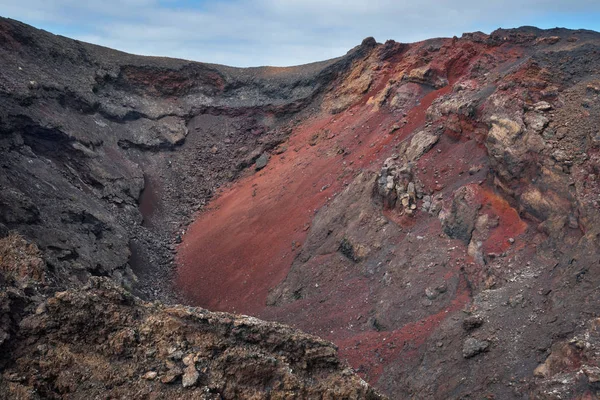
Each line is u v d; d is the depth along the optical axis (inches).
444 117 1391.5
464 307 903.1
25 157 1409.9
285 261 1318.9
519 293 847.7
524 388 692.7
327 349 505.0
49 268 818.8
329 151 1755.7
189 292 1373.0
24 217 1034.1
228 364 453.4
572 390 626.8
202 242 1589.6
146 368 437.1
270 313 1168.8
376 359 903.7
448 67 1715.1
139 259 1444.4
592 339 676.7
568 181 948.6
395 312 984.9
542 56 1386.6
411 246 1113.4
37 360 428.1
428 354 845.2
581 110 1076.5
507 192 1061.8
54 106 1738.4
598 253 792.3
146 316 479.2
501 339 784.9
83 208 1359.5
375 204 1273.4
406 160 1368.1
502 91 1230.9
